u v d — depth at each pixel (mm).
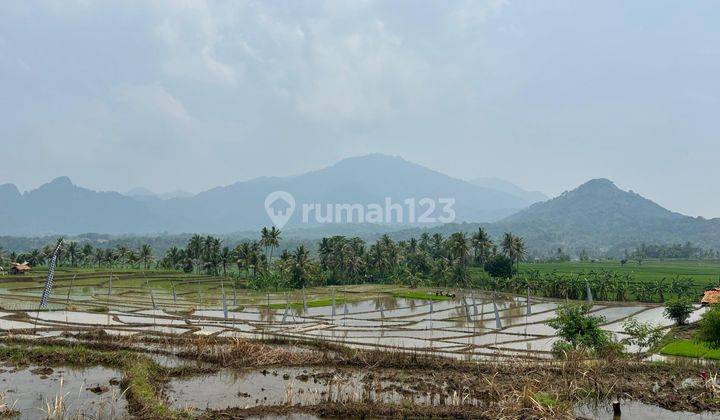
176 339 39250
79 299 76312
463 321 63750
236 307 73438
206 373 30000
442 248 158000
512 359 35531
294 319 61344
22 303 67188
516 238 134000
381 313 68750
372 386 27672
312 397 25359
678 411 24359
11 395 24359
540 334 52688
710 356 39812
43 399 23797
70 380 27328
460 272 127000
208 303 79688
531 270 149875
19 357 31438
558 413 21875
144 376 26688
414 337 49125
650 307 85188
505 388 26625
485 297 99312
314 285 129500
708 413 24109
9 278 104000
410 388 27562
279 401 24641
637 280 126812
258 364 31984
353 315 68875
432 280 130375
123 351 34438
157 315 59031
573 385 26391
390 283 141125
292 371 31062
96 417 21156
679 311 59969
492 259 132250
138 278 122938
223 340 39844
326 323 58125
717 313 36438
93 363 30719
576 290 100375
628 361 33750
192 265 154000
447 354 38938
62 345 36375
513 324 61000
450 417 22859
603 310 80062
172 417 20938
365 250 156250
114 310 63031
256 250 139250
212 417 21672
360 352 34438
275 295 100938
